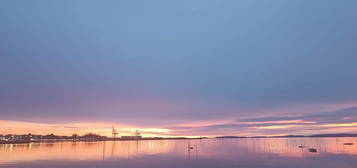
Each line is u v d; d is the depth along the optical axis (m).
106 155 79.56
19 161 61.00
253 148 122.88
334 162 58.53
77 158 69.19
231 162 59.25
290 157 71.50
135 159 66.62
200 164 55.72
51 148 121.75
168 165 54.12
